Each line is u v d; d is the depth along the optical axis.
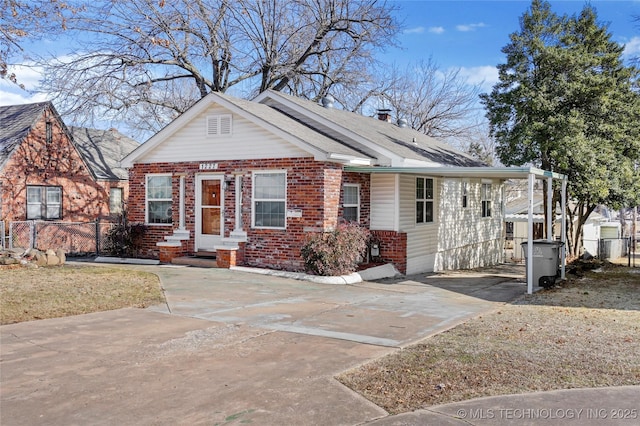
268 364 6.38
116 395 5.36
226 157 15.73
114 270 14.39
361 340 7.55
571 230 22.62
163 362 6.44
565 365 6.38
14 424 4.67
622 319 9.23
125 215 19.67
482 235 23.08
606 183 18.28
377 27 28.77
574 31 19.00
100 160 27.78
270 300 10.68
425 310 10.04
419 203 17.62
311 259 13.66
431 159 17.98
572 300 11.57
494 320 9.12
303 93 31.34
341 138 16.61
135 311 9.36
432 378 5.89
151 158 17.30
